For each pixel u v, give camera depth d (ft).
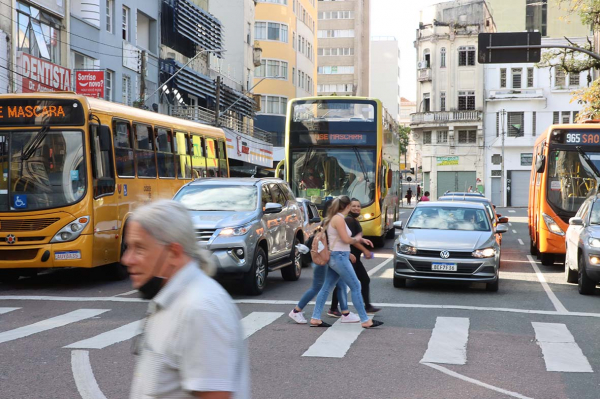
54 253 46.91
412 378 24.18
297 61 236.63
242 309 39.19
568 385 23.50
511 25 247.09
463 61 240.94
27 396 21.49
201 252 9.20
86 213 47.26
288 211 52.34
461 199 76.07
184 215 9.12
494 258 46.32
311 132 78.38
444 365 26.23
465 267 45.91
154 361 8.44
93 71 91.09
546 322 35.99
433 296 44.98
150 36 125.29
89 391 22.09
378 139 77.92
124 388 22.49
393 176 97.25
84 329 32.94
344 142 77.97
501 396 22.02
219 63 167.02
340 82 385.29
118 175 51.62
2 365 25.61
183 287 8.66
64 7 94.12
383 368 25.63
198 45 146.41
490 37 72.23
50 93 48.49
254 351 28.32
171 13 129.70
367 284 36.99
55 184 47.39
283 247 50.08
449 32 240.73
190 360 8.26
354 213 35.32
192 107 136.15
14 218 46.96
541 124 235.81
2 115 47.96
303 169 78.18
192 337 8.27
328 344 29.78
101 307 39.93
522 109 236.84
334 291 37.27
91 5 101.65
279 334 32.07
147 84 120.37
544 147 65.77
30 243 47.03
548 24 244.01
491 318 36.99
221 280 52.21
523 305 41.83
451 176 242.99
